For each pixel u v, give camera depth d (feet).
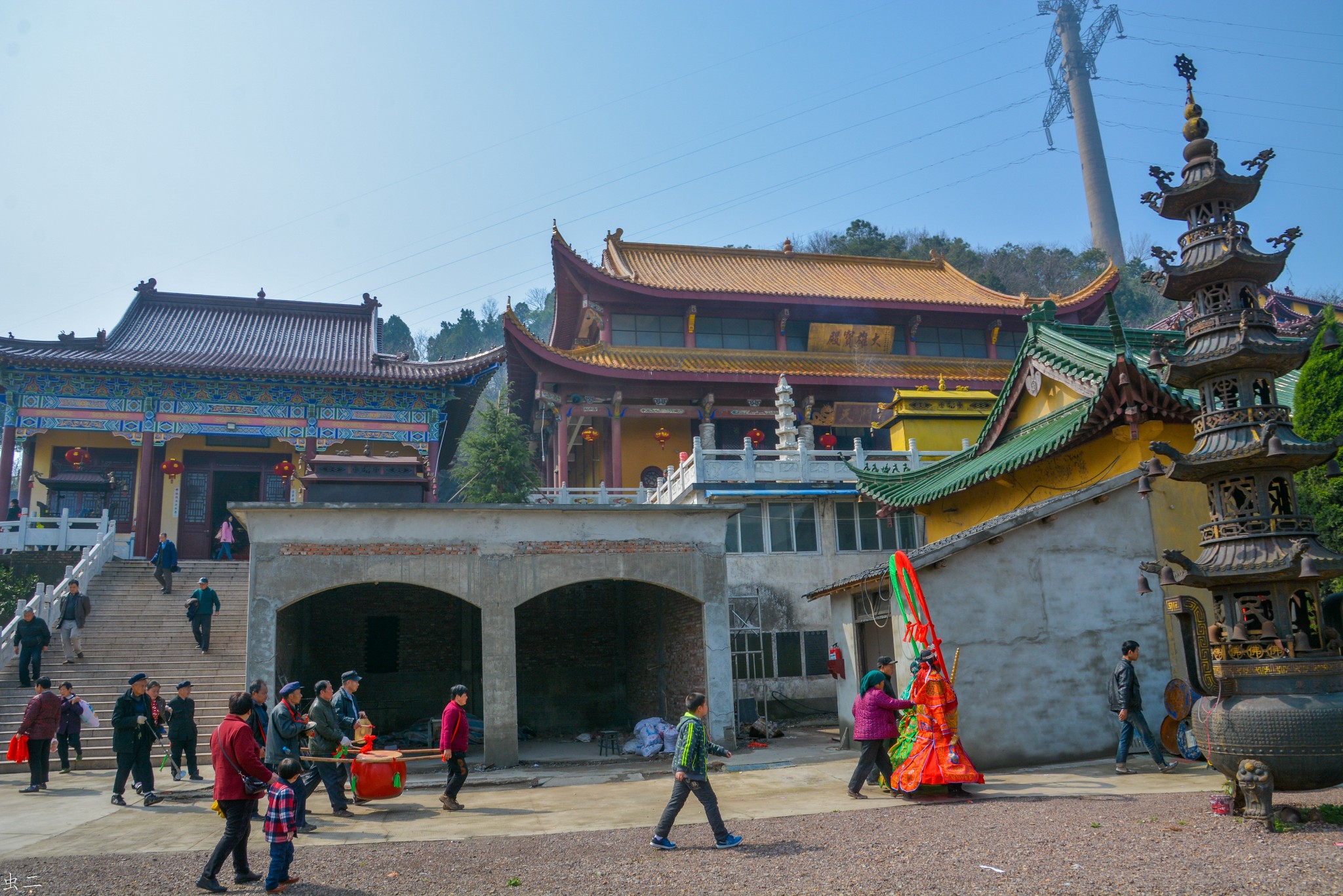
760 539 81.92
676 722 60.64
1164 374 31.14
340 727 38.65
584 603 77.92
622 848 28.71
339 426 108.78
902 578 39.55
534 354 109.50
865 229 265.34
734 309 124.47
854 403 125.80
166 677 62.13
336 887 24.76
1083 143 345.72
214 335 118.11
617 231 136.77
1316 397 53.57
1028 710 43.75
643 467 124.06
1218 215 31.86
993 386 125.59
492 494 99.71
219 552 97.76
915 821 30.76
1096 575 46.16
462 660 73.92
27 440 101.76
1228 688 27.84
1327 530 51.93
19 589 75.56
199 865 28.12
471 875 25.57
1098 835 26.21
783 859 25.82
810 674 79.00
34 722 42.96
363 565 51.08
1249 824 26.35
